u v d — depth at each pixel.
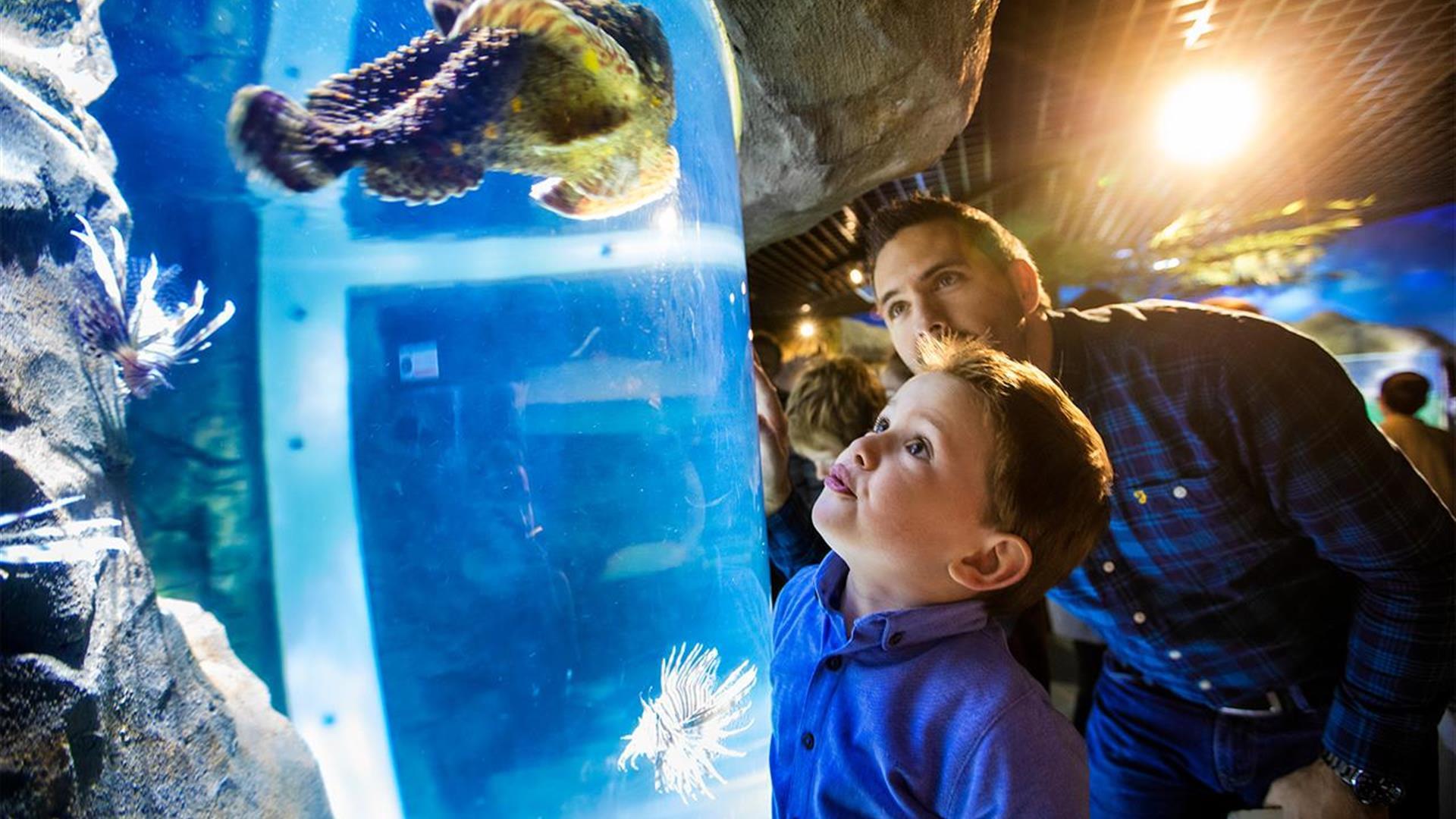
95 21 0.74
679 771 0.90
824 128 1.88
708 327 1.04
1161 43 3.15
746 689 1.02
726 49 1.31
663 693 0.90
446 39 0.86
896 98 1.85
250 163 0.78
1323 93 3.89
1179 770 1.91
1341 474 1.42
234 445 0.74
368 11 0.85
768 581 1.22
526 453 0.85
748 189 2.18
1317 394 1.42
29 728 0.53
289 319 0.78
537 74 0.88
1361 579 1.50
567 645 0.84
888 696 1.06
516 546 0.83
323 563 0.76
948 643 1.09
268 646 0.73
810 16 1.67
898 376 2.76
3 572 0.53
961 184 4.61
